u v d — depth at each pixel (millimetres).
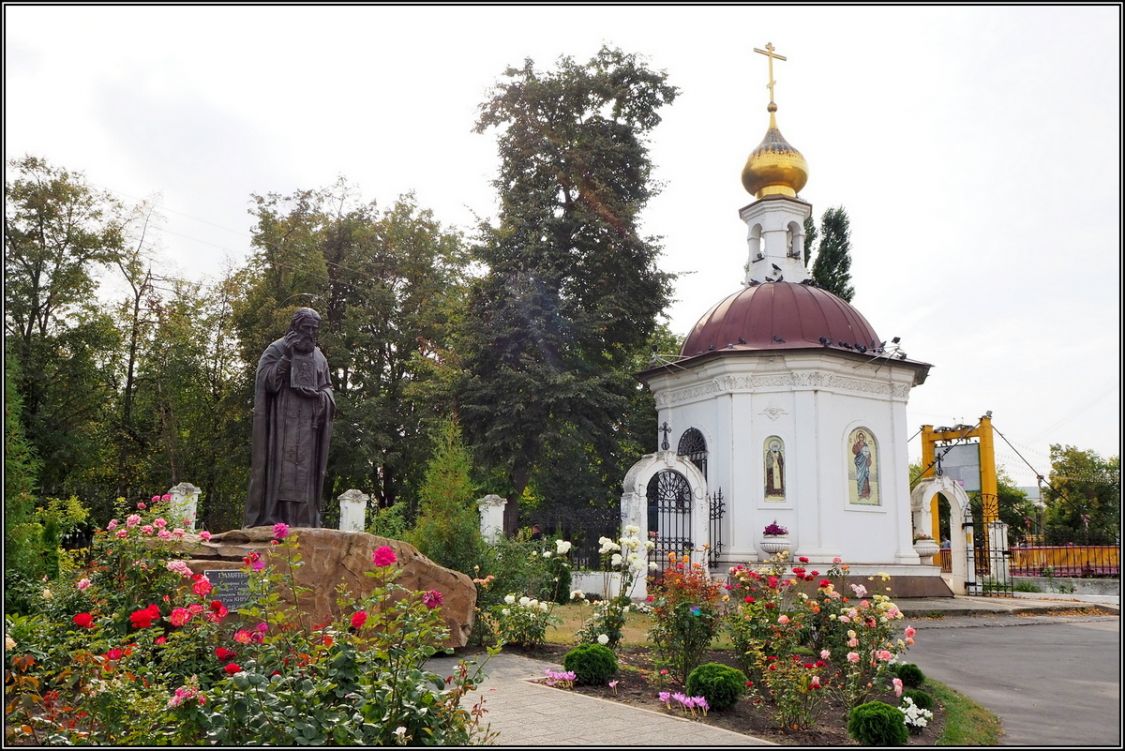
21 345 29844
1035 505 49031
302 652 6098
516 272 26125
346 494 22328
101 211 33375
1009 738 8656
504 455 25594
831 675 9719
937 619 19906
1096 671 12867
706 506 21844
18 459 11242
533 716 8555
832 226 39250
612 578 19984
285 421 11336
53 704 6035
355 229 35938
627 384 27359
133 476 35281
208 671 7141
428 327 34969
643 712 8836
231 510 34750
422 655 6023
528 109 27875
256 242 35000
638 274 27906
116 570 8375
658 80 28656
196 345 35281
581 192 27641
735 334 25047
